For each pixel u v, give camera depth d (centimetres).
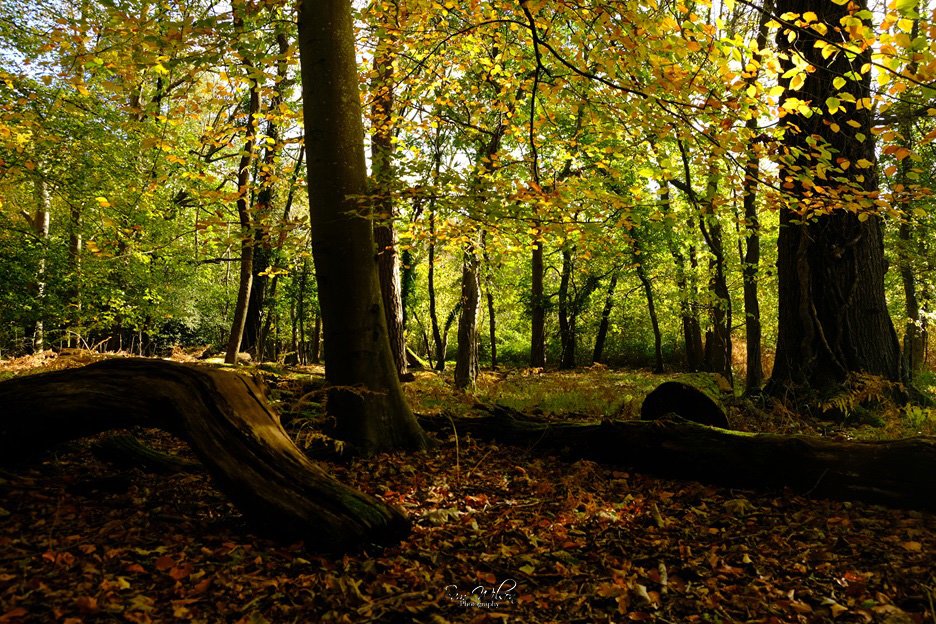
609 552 349
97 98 1098
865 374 643
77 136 1018
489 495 459
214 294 2631
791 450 438
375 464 518
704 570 318
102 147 1058
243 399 378
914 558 315
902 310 1812
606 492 466
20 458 389
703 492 452
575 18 554
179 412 360
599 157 695
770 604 279
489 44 817
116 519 355
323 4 550
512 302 2703
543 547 357
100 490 400
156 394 366
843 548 336
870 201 479
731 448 465
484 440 620
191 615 258
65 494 387
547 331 3045
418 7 736
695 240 1658
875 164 718
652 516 406
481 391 1195
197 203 1282
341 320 557
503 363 3083
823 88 704
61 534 326
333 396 557
